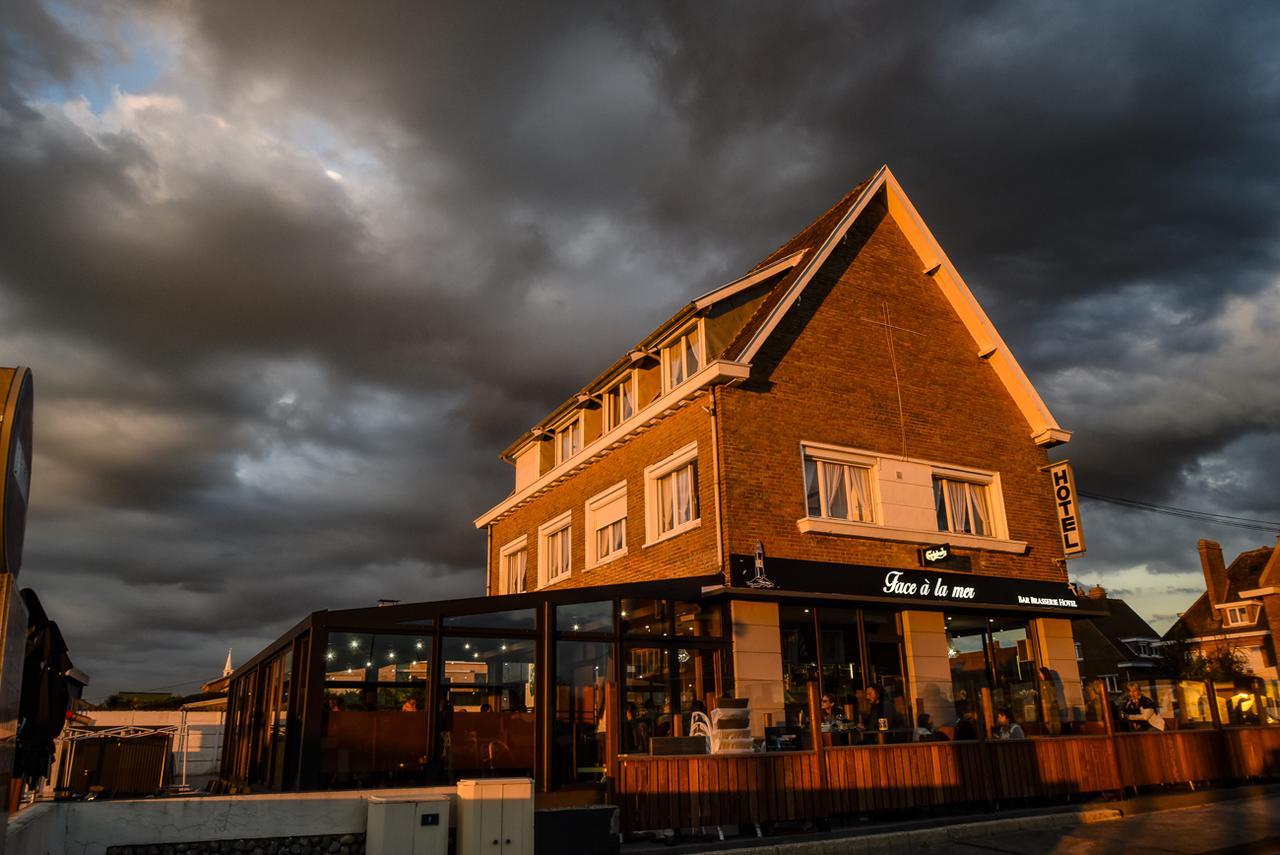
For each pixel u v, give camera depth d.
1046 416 20.25
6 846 4.93
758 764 11.54
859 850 10.95
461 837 8.91
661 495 17.92
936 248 20.06
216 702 29.81
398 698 12.20
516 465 26.33
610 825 10.05
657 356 19.05
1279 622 36.59
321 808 9.14
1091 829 12.05
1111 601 57.28
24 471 4.86
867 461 17.62
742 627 14.84
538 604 13.41
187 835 8.62
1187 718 16.77
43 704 6.54
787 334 17.39
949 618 18.17
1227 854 10.02
